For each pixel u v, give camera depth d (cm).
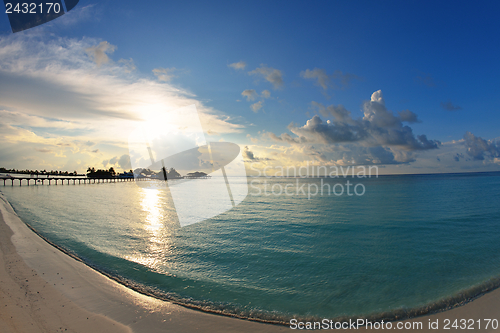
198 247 1078
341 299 618
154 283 695
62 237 1173
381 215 1855
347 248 1069
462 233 1320
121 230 1384
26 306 513
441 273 791
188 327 480
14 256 838
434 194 3297
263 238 1238
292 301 608
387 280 739
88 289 624
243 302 597
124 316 507
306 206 2378
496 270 811
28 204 2528
